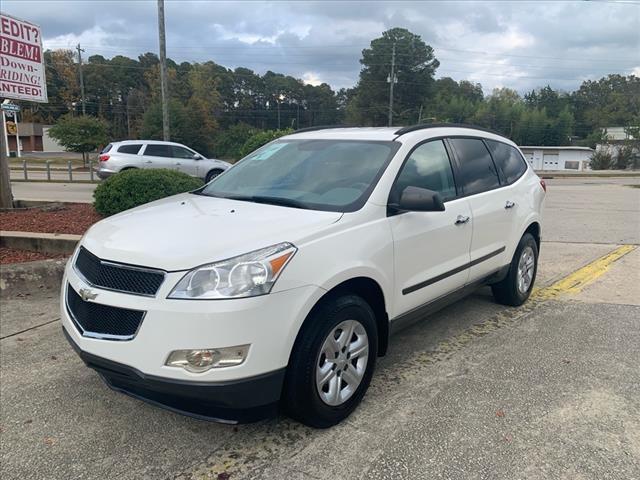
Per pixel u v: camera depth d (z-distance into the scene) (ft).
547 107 366.02
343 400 10.69
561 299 19.22
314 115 376.07
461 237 14.14
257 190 13.20
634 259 25.85
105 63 357.61
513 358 13.94
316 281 9.74
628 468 9.27
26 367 13.46
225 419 9.29
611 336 15.52
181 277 9.00
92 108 311.06
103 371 9.62
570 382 12.53
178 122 192.75
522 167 18.71
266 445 10.04
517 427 10.57
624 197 62.85
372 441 10.11
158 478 9.14
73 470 9.37
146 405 11.62
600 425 10.66
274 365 9.23
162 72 74.64
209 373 8.79
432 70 314.35
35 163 145.59
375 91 308.19
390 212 11.86
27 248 22.47
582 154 229.66
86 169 117.08
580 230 35.19
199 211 11.74
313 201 11.98
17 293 19.04
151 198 27.14
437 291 13.55
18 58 30.86
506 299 18.06
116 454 9.84
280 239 9.75
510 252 16.97
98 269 9.86
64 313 10.69
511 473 9.14
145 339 8.95
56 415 11.20
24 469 9.40
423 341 15.15
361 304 10.84
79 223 26.84
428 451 9.77
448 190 14.21
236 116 349.20
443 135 14.85
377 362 13.71
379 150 13.08
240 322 8.82
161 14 73.41
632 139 211.41
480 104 310.65
